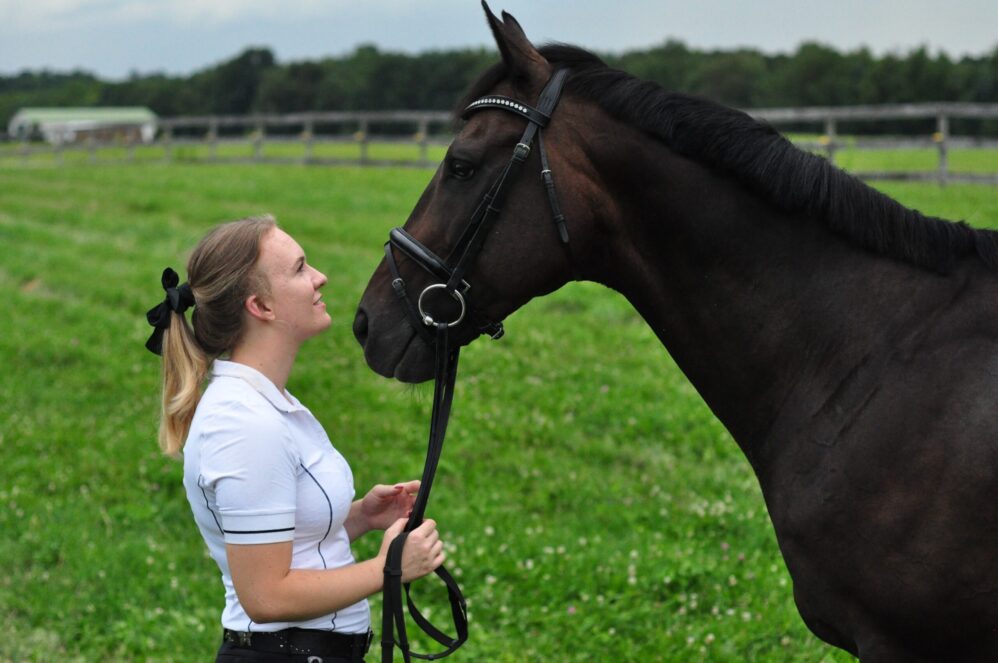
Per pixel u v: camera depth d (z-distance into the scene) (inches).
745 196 101.3
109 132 1734.7
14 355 341.1
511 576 185.8
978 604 91.1
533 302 396.5
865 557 94.7
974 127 1111.6
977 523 90.0
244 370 93.0
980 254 97.4
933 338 95.9
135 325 380.2
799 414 100.3
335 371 320.5
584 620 166.4
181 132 2413.9
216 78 2516.0
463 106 108.0
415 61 1897.1
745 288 102.1
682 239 102.7
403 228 108.1
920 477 92.2
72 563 195.5
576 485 229.5
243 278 92.2
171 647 165.3
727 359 104.3
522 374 309.6
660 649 157.2
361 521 107.9
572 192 103.3
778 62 1504.7
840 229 99.7
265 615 88.7
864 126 1097.4
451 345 107.7
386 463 245.3
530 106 104.3
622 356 323.9
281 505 89.0
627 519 209.9
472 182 104.1
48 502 225.0
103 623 174.4
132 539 207.2
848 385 98.0
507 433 262.8
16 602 180.4
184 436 95.4
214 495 90.0
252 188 706.2
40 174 925.2
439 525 209.0
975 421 91.0
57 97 3376.0
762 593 173.8
